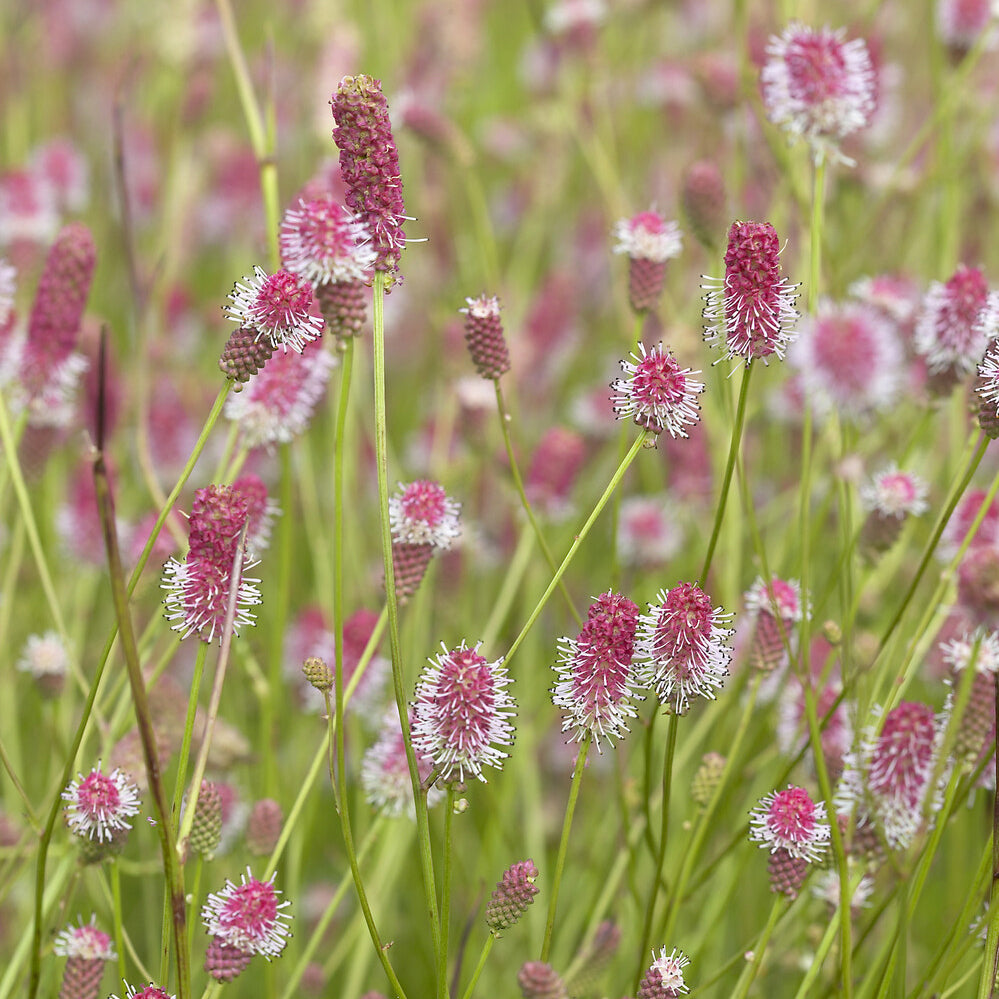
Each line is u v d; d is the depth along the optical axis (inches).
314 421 65.3
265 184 54.1
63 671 53.6
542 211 86.5
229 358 48.5
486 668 48.4
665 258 53.0
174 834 48.2
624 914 54.2
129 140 91.2
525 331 75.4
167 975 49.1
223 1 54.8
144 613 56.5
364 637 53.8
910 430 62.9
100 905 53.7
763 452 67.1
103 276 86.8
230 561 48.4
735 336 49.1
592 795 57.6
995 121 71.4
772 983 55.2
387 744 51.4
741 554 59.8
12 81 91.9
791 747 52.0
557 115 88.8
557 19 77.1
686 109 89.1
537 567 61.7
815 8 75.3
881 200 59.7
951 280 52.6
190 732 48.4
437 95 90.4
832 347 54.2
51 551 62.2
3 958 54.7
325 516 66.2
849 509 53.0
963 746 50.1
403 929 56.7
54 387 53.0
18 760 56.6
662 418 48.9
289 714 58.2
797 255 66.4
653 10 92.0
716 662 48.8
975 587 48.8
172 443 61.3
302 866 54.3
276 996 53.1
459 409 60.7
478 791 56.8
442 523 50.9
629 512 59.4
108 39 111.9
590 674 48.6
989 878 49.6
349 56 77.3
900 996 50.1
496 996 55.4
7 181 61.7
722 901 52.2
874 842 50.1
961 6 60.2
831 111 52.2
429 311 79.8
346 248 48.6
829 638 50.8
